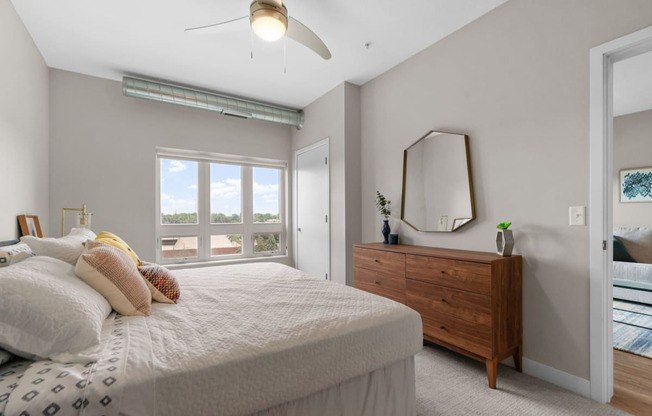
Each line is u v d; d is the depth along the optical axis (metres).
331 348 1.19
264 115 3.99
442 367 2.17
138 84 3.19
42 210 2.87
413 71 2.97
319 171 3.98
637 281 3.70
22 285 0.96
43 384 0.81
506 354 1.99
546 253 2.00
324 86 3.68
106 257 1.34
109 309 1.31
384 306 1.49
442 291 2.16
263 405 1.03
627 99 3.83
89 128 3.27
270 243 4.59
